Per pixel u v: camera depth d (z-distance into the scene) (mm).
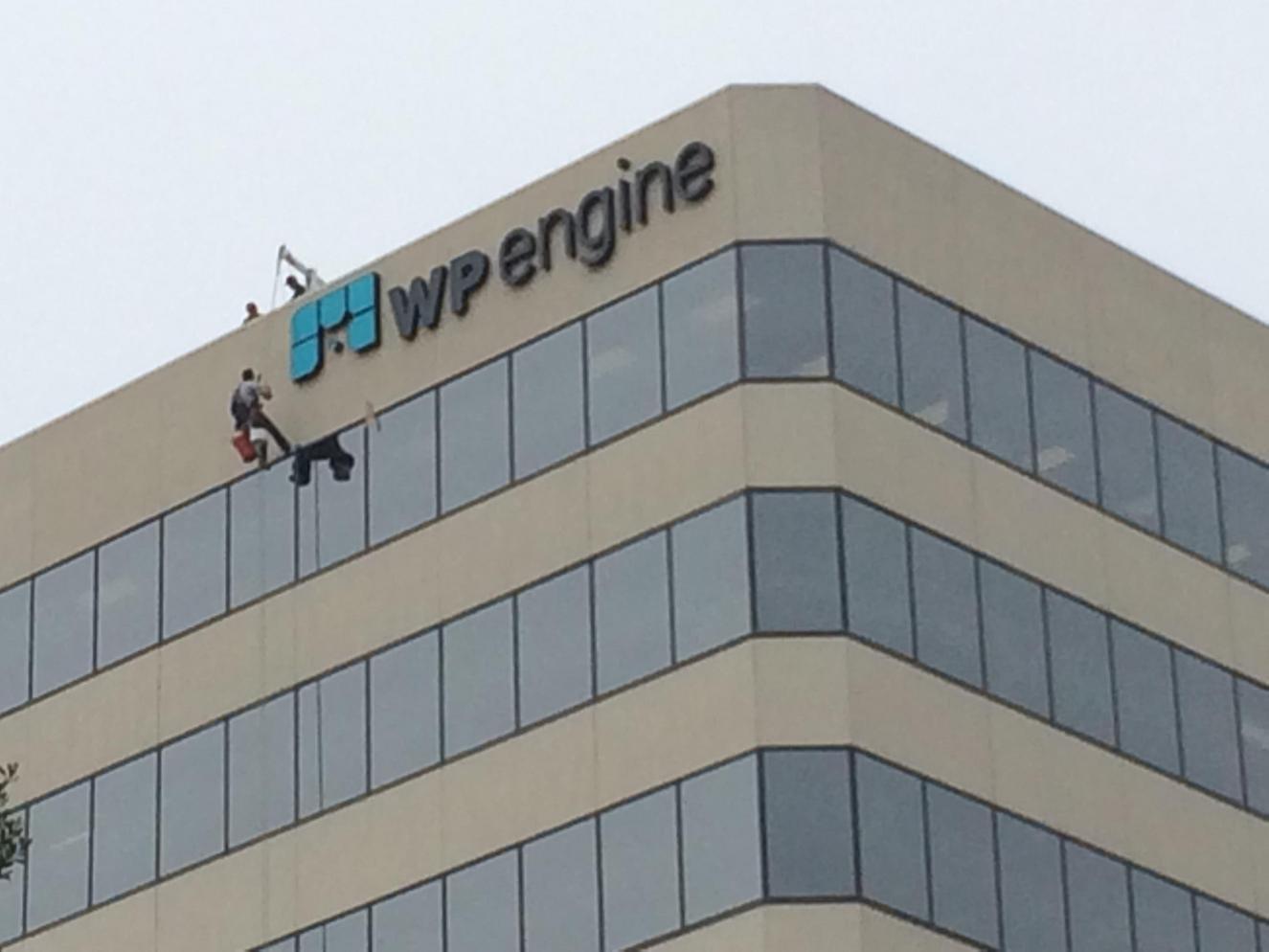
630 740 70438
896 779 69250
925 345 72688
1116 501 75250
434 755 73375
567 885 70562
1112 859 72438
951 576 71562
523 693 72375
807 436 70500
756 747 68688
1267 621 77562
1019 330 74562
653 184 73125
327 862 74438
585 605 71875
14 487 82500
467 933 71750
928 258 73375
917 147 73938
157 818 77625
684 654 70188
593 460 72562
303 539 76938
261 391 77250
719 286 71625
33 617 81250
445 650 73875
